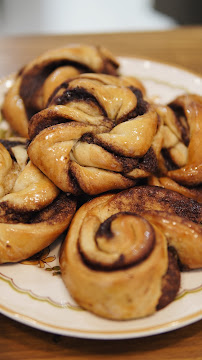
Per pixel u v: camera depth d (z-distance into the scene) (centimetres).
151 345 30
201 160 35
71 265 30
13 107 41
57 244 34
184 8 103
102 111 35
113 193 34
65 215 33
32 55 52
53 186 34
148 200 34
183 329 31
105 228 31
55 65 41
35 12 107
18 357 30
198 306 30
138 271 29
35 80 41
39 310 30
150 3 114
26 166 35
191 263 32
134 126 34
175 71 47
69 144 33
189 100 38
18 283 32
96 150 33
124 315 30
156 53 53
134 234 30
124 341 31
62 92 36
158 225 31
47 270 33
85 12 108
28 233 32
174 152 37
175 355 30
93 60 41
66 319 30
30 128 35
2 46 53
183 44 55
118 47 54
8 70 50
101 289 29
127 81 42
